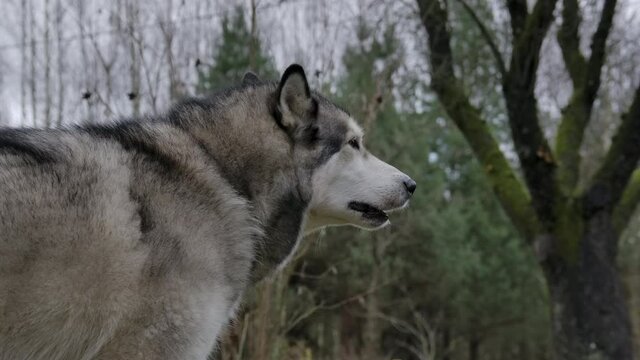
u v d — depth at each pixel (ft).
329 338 55.98
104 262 9.27
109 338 9.40
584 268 23.65
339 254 53.11
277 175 11.81
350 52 26.18
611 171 23.75
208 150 11.28
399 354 73.56
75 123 11.09
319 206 12.57
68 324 9.20
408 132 59.93
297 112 11.96
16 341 9.07
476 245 70.59
